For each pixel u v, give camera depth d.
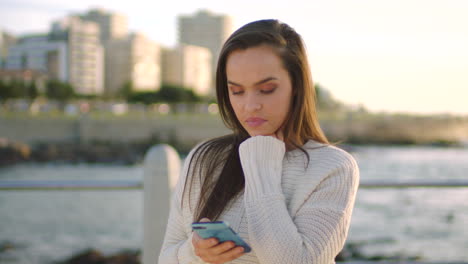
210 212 1.28
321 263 1.12
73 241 10.24
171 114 47.72
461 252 7.69
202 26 119.44
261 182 1.18
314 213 1.17
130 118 40.03
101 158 34.09
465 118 54.00
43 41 111.06
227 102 1.39
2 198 15.86
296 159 1.28
